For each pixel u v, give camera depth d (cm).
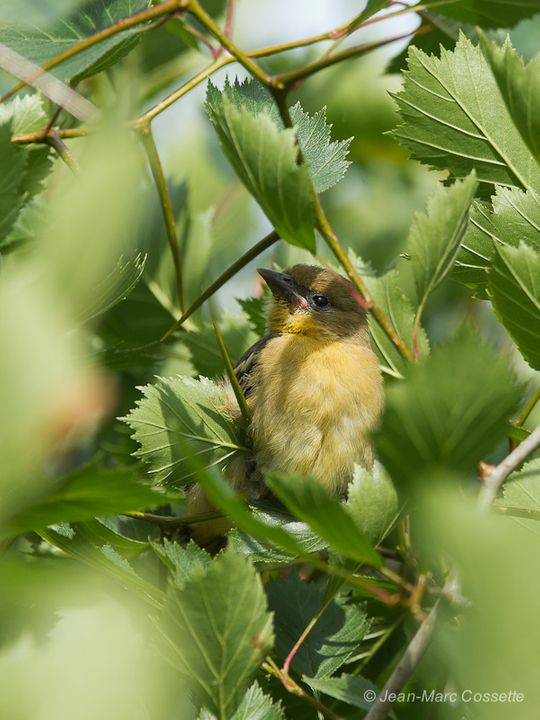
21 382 162
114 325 338
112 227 168
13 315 163
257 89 329
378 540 323
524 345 325
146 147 332
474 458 267
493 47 323
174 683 266
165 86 339
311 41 328
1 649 200
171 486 328
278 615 328
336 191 346
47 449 210
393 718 328
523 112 324
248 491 334
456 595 283
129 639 187
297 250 342
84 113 325
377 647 330
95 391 333
